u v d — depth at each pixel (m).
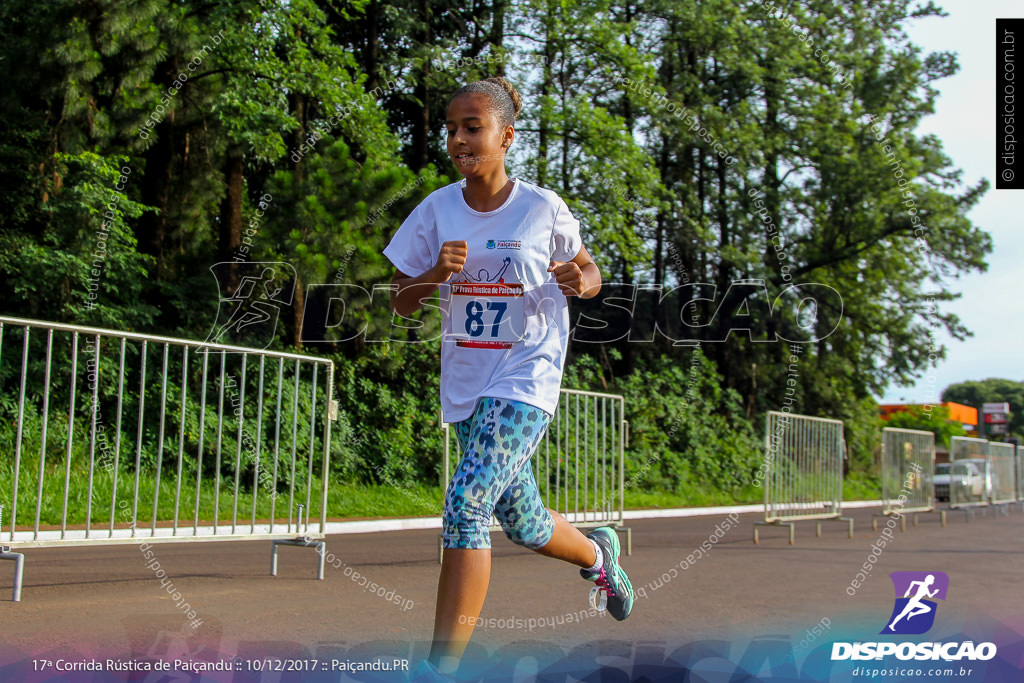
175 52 11.98
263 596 4.16
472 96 2.49
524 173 17.20
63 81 11.21
